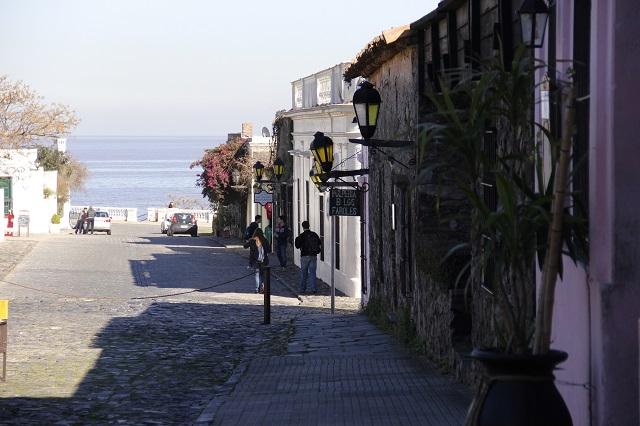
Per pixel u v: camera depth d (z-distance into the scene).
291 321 24.47
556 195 6.66
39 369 16.75
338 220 34.00
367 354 18.11
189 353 19.20
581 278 8.32
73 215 95.06
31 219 69.00
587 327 8.13
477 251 8.37
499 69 7.04
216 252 53.62
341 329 22.34
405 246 19.62
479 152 6.93
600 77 7.79
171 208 100.88
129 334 21.92
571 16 8.76
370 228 25.44
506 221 6.78
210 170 63.97
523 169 7.57
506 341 7.70
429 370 15.57
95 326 23.22
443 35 15.75
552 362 6.64
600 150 7.78
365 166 29.64
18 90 49.75
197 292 33.66
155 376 16.34
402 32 18.58
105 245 57.69
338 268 34.12
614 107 7.57
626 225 7.59
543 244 7.82
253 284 36.94
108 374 16.44
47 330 22.23
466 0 13.96
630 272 7.62
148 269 42.62
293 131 44.59
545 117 9.23
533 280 9.74
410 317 19.19
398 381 14.58
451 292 14.80
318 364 17.06
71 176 83.75
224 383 15.62
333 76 36.25
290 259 46.59
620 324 7.72
